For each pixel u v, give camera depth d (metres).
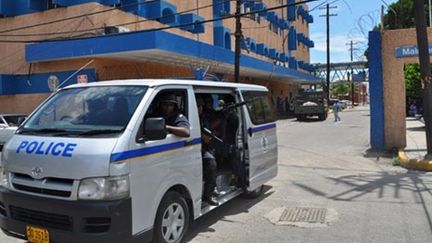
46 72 23.56
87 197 4.64
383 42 15.47
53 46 22.16
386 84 15.51
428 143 12.73
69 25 23.23
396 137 15.46
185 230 5.84
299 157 14.75
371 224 6.81
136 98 5.42
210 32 32.97
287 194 8.99
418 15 12.92
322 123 33.81
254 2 37.25
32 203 4.86
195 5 30.47
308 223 6.89
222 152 7.36
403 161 12.64
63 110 5.64
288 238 6.17
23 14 24.64
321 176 11.14
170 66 27.59
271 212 7.55
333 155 15.12
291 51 56.50
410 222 6.89
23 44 24.44
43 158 4.91
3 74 24.02
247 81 42.78
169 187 5.49
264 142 8.41
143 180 5.03
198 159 6.16
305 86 72.12
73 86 6.09
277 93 53.41
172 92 6.00
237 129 7.50
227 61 28.30
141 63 25.22
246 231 6.49
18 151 5.14
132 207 4.83
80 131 5.10
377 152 15.48
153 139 5.15
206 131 6.79
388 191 9.19
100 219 4.64
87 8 22.64
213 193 6.82
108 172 4.68
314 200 8.45
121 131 4.97
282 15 52.38
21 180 5.05
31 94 23.98
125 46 20.39
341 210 7.68
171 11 26.64
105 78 22.66
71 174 4.71
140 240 4.95
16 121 18.48
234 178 7.57
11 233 5.16
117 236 4.66
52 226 4.80
